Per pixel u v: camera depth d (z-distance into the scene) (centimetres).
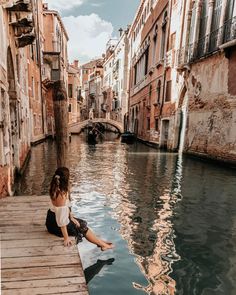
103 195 754
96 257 406
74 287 260
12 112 890
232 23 1098
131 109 3469
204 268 377
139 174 1033
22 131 1124
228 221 559
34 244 345
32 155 1478
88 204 674
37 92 2108
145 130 2519
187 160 1362
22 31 864
